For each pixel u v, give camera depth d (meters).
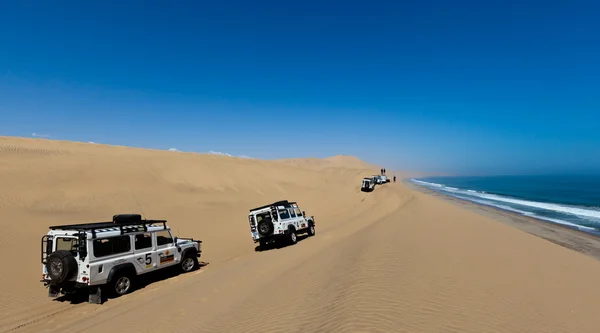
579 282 9.96
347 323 6.17
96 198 26.27
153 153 50.84
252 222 19.81
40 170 27.94
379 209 35.69
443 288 8.05
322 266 11.97
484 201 54.38
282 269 13.27
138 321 8.59
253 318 7.79
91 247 10.91
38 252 15.88
